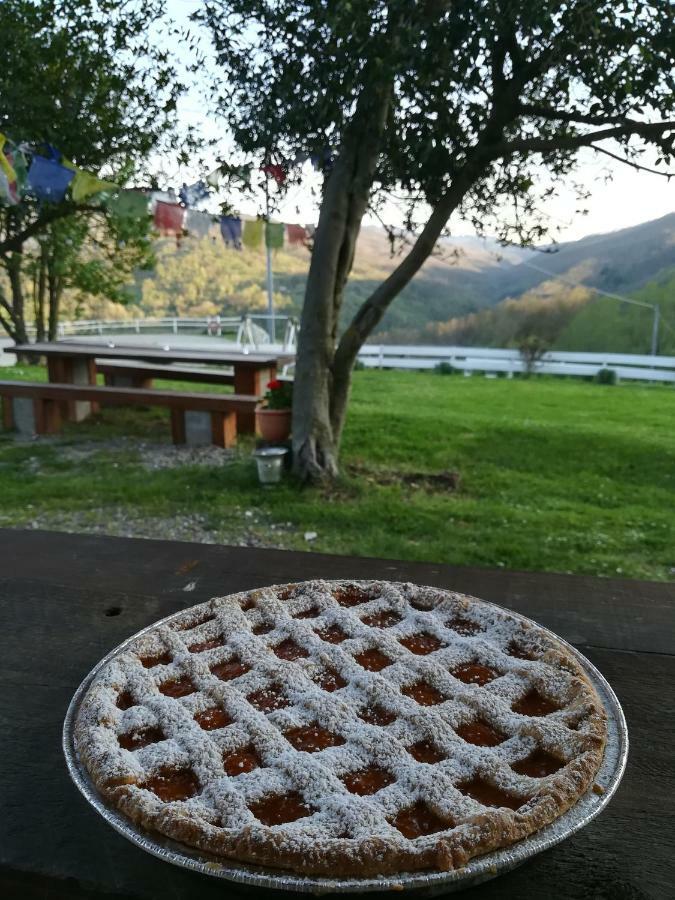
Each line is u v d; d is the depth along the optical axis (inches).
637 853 33.6
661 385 497.0
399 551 153.0
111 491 192.4
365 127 156.1
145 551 70.6
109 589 61.8
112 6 221.8
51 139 228.5
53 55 229.3
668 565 151.5
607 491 208.7
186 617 49.9
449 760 35.1
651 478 225.0
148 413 310.7
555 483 215.5
